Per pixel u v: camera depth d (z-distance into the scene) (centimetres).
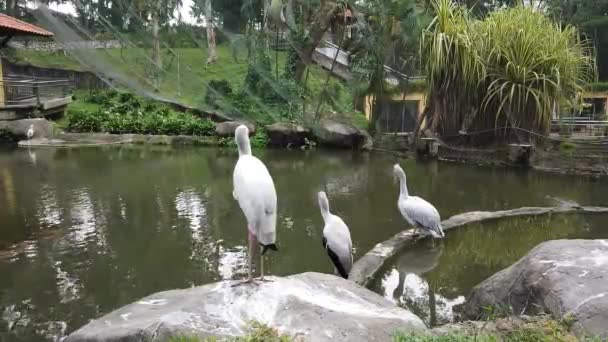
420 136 1232
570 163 991
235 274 500
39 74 1823
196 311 295
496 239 598
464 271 509
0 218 683
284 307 300
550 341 255
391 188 875
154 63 1196
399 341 253
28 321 408
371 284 474
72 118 1538
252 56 1241
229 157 1200
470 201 786
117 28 1155
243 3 1154
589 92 1495
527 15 1111
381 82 1332
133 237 609
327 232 471
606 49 1842
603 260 352
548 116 1059
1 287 471
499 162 1080
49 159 1153
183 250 567
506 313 331
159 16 1114
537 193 832
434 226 574
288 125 1334
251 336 247
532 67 1062
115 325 290
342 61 1369
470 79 1097
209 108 1374
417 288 468
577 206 721
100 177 954
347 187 884
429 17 1242
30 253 556
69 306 434
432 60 1142
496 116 1067
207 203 765
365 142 1305
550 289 334
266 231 301
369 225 664
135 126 1498
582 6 1872
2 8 1819
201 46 1183
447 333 272
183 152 1273
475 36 1119
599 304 303
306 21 1269
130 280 487
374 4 1291
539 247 389
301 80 1338
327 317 291
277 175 989
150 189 855
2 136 1428
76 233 624
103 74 1333
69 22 1279
